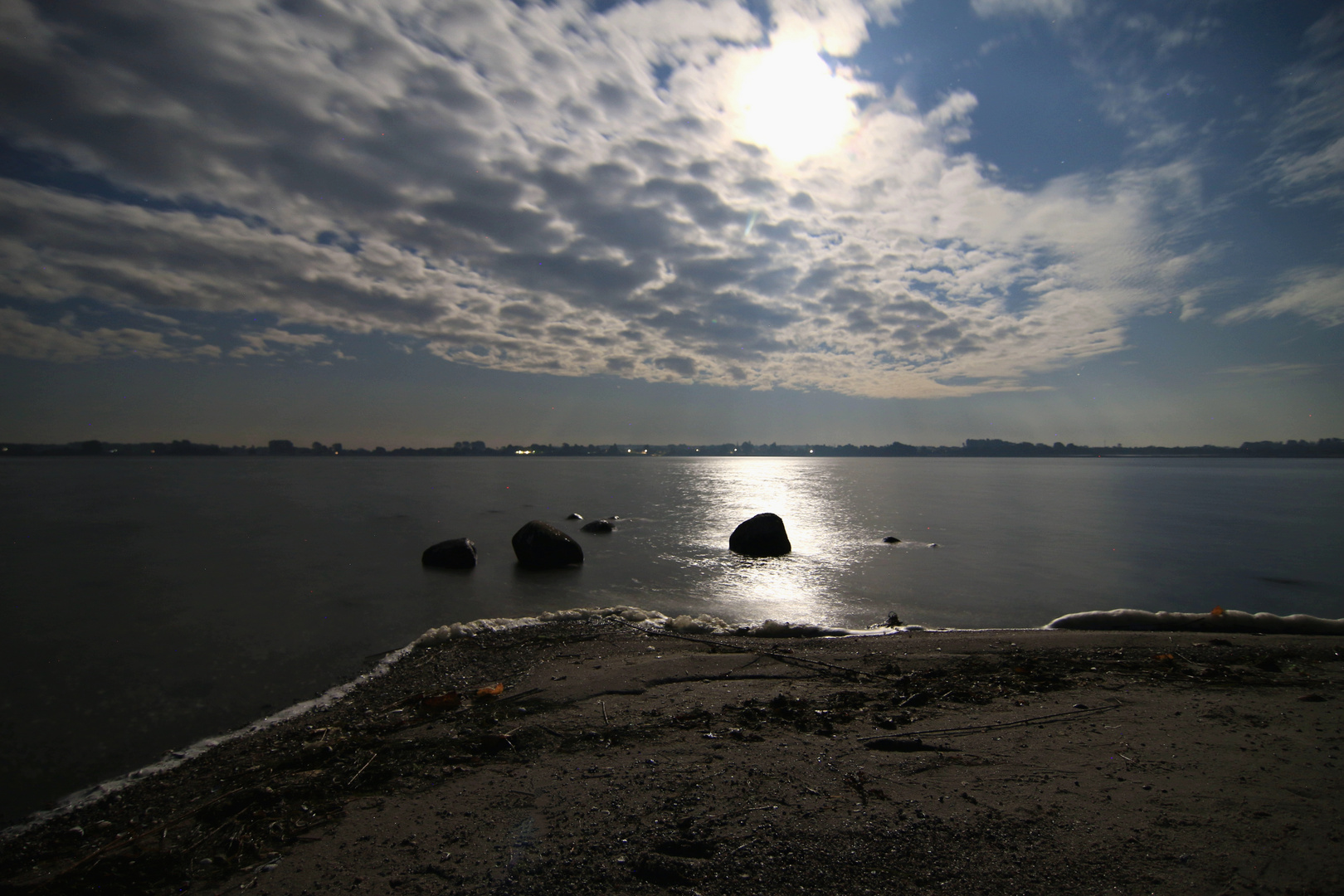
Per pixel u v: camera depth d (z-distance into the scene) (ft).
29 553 59.47
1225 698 18.70
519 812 12.41
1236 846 9.87
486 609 37.99
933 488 172.55
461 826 11.98
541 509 105.19
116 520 88.02
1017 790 12.36
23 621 35.06
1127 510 105.40
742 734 16.21
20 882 11.66
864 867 9.69
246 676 25.89
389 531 76.38
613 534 74.18
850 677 22.07
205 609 37.88
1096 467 428.56
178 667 27.09
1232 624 32.07
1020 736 15.65
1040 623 35.29
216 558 56.95
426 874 10.33
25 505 112.37
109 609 37.81
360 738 17.47
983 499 132.05
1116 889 8.85
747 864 9.89
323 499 126.00
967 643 27.78
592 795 12.95
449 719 18.70
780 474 287.07
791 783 12.96
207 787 15.49
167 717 21.65
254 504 116.06
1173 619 32.76
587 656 26.05
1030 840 10.32
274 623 34.53
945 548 63.57
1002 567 52.80
